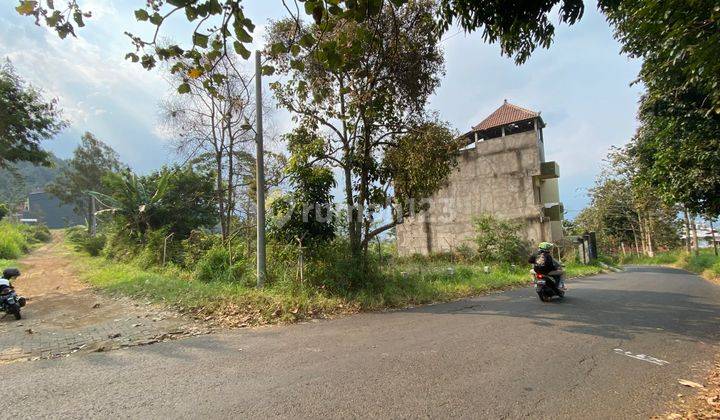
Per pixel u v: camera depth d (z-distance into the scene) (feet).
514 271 57.88
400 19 32.24
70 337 20.26
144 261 53.72
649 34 17.67
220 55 10.82
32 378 14.48
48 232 171.12
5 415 11.50
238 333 20.97
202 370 15.19
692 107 30.25
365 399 12.46
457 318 25.03
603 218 135.95
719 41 13.30
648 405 12.32
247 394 12.85
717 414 11.54
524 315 26.03
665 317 25.43
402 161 35.17
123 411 11.69
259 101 33.63
